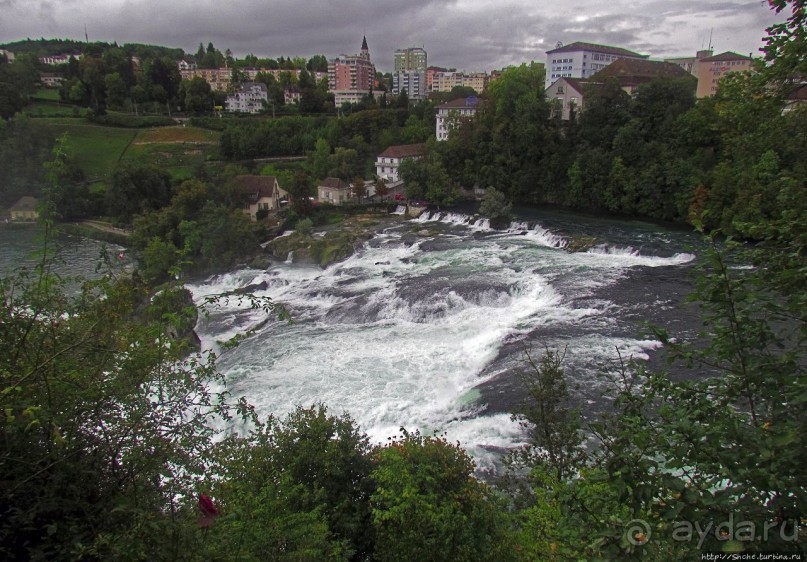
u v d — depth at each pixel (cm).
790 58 1081
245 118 14600
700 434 664
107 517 895
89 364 978
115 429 978
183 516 991
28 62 14700
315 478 1808
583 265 5244
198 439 1070
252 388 3375
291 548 1401
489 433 2680
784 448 627
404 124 13700
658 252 5362
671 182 7069
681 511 664
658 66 11744
